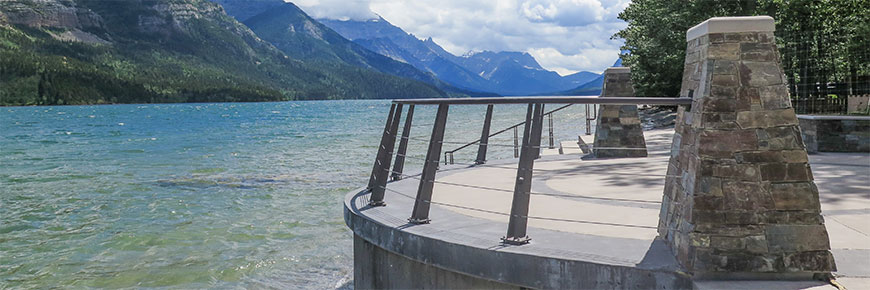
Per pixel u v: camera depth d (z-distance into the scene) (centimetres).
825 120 1135
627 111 1098
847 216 538
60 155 2966
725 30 365
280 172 1972
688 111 404
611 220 537
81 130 5753
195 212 1318
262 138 3978
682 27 2816
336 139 3641
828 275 361
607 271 385
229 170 2088
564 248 426
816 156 1066
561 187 751
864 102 1523
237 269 878
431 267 488
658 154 1128
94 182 1889
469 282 458
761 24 363
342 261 908
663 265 380
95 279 846
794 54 1683
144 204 1439
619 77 1102
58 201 1521
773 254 359
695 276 368
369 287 575
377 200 600
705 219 364
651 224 515
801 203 359
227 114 10781
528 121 445
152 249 1002
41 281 843
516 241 438
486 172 889
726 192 362
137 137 4484
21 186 1825
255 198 1475
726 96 363
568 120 4800
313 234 1081
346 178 1789
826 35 2119
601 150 1103
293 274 851
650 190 710
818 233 358
